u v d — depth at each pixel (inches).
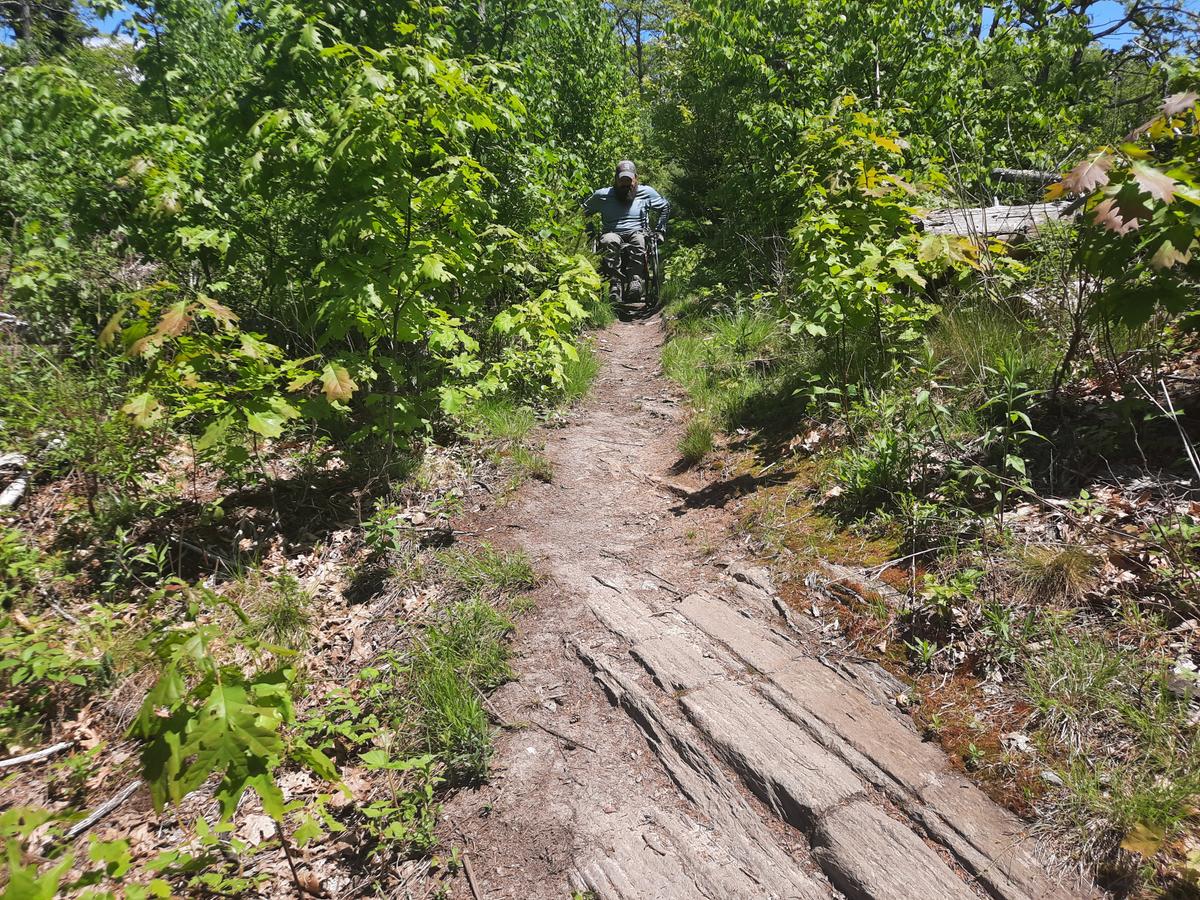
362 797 99.3
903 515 127.0
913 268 144.3
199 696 68.1
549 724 108.3
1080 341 143.6
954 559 114.4
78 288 207.5
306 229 199.2
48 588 135.3
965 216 175.9
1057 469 123.2
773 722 99.7
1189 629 91.3
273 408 140.0
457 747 104.5
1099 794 78.5
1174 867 70.9
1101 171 101.8
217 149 185.5
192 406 143.9
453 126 165.5
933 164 196.7
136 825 99.9
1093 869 73.5
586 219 378.9
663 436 210.2
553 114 402.9
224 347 144.7
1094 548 105.0
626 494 177.2
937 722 94.0
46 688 117.9
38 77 181.6
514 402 221.3
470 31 272.4
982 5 326.3
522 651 123.7
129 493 160.4
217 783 105.2
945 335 172.1
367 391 197.5
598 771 99.2
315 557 149.9
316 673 121.9
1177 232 101.4
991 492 125.3
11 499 153.3
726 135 436.8
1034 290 166.7
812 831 84.7
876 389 165.8
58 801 104.1
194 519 156.6
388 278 155.5
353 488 170.1
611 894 82.2
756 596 127.1
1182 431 108.3
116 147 181.3
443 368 199.6
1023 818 80.2
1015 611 103.0
